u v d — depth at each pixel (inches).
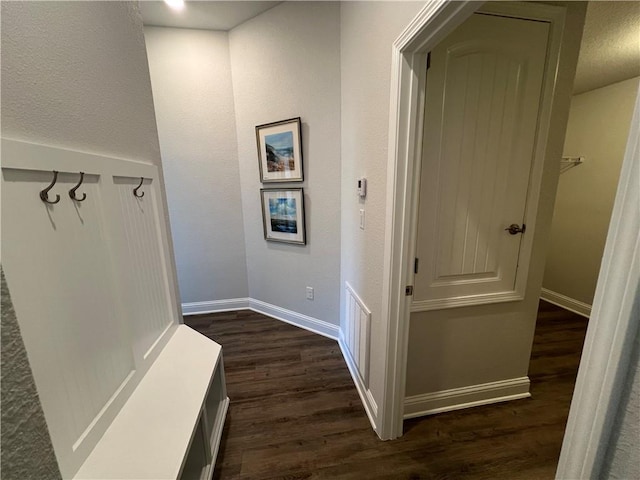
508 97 52.6
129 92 47.0
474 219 57.0
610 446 15.0
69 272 31.9
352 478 51.9
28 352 26.4
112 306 39.8
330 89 82.6
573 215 118.9
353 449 57.5
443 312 61.8
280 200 100.8
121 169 43.0
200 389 45.2
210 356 53.7
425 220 55.2
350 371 82.0
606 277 14.4
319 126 86.8
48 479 20.0
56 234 30.2
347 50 71.7
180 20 92.0
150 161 53.9
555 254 126.9
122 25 45.2
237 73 99.4
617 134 103.7
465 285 60.2
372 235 59.5
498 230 58.6
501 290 62.0
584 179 114.3
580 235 116.7
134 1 49.1
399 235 49.1
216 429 58.0
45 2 29.6
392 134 46.3
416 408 65.3
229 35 98.1
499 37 49.6
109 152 41.3
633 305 13.5
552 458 55.4
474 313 63.2
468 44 49.1
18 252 25.8
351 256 78.0
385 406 57.5
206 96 102.2
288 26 85.0
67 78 32.8
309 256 100.2
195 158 106.7
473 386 67.8
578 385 16.1
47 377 28.4
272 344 96.8
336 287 96.5
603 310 14.6
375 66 53.4
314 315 104.4
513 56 51.0
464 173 54.5
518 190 57.3
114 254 40.6
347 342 86.4
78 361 32.8
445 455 56.1
